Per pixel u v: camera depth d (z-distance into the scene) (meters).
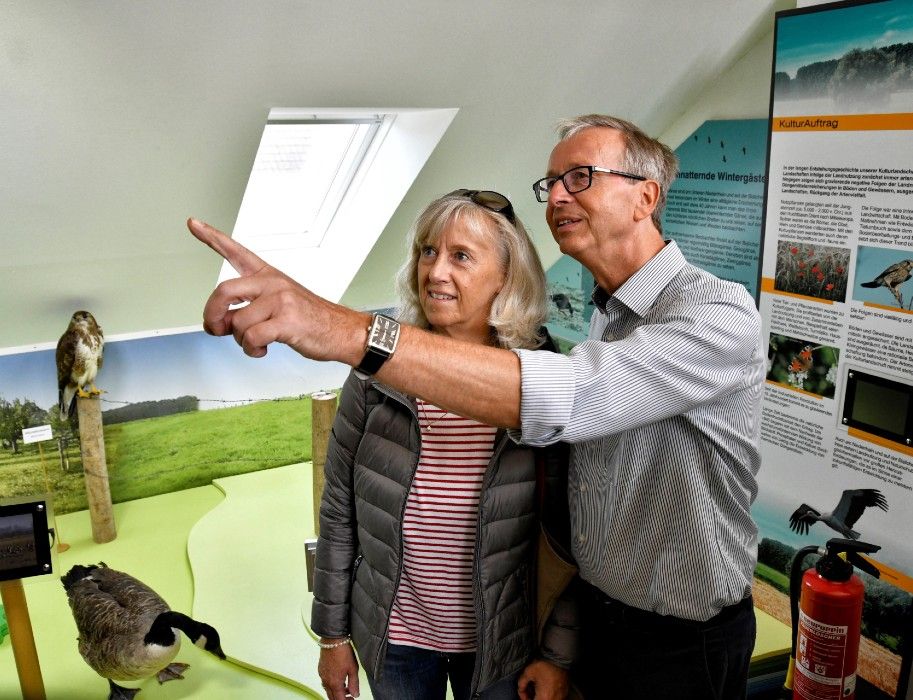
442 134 3.05
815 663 2.26
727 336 1.28
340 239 3.97
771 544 2.96
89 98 2.31
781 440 2.85
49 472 4.00
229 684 2.82
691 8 2.75
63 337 3.50
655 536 1.54
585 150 1.53
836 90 2.46
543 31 2.64
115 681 2.84
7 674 2.90
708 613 1.57
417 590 1.77
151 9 2.06
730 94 3.15
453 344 1.09
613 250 1.57
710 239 3.32
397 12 2.33
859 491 2.57
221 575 3.43
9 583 2.51
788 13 2.57
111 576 2.80
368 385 1.78
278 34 2.27
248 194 3.84
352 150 3.46
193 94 2.42
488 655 1.71
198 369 4.17
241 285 0.94
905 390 2.38
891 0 2.26
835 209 2.53
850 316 2.52
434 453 1.71
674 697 1.64
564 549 1.69
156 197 2.91
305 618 3.12
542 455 1.69
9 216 2.80
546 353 1.17
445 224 1.69
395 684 1.83
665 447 1.49
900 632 2.49
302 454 4.56
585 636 1.75
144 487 4.22
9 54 2.07
